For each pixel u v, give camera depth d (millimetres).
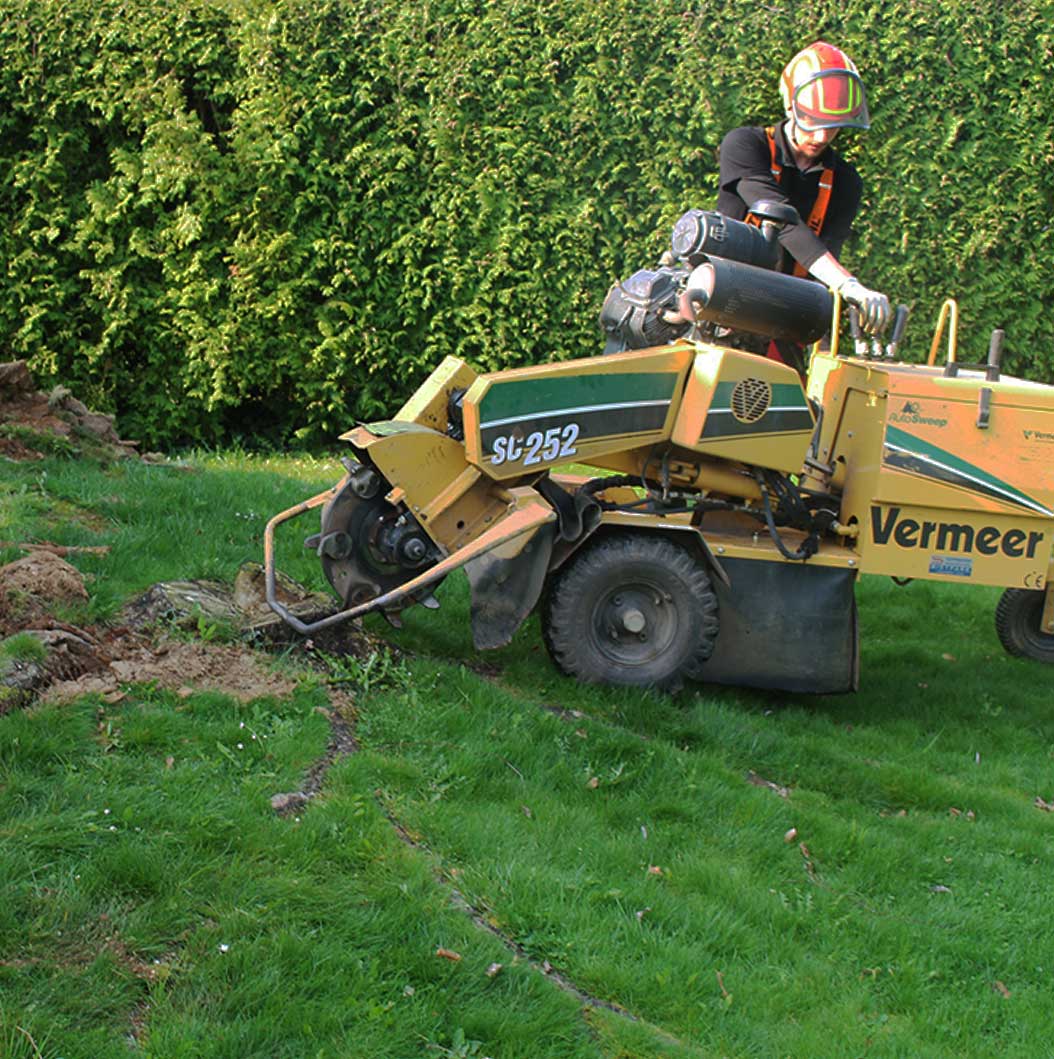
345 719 5039
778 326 5930
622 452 6121
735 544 6121
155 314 10828
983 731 6508
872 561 6238
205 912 3662
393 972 3578
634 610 5859
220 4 10742
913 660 7535
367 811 4285
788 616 6078
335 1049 3242
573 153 10945
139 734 4473
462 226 11016
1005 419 6238
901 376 6129
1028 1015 4035
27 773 4137
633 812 4809
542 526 5504
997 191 11125
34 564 5578
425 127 10805
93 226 10516
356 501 5566
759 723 5961
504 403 5469
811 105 6402
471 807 4562
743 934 4133
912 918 4520
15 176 10469
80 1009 3232
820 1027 3756
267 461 10898
